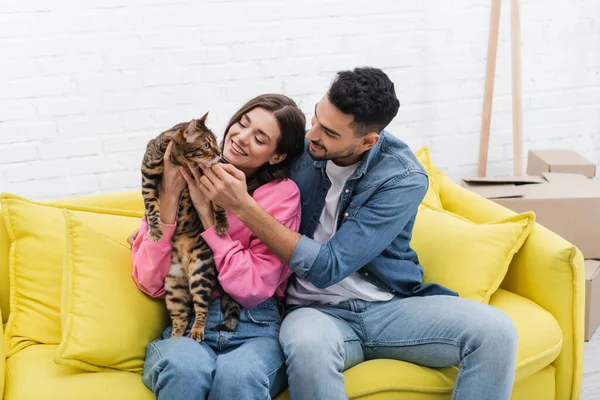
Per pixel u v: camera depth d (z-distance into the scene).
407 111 3.17
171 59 2.89
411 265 2.04
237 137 1.89
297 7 2.95
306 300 2.02
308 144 2.08
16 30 2.72
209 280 1.89
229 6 2.89
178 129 1.81
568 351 2.09
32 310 2.03
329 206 2.02
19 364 1.88
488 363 1.79
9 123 2.80
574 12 3.21
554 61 3.25
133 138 2.93
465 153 3.27
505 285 2.24
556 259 2.06
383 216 1.91
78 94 2.84
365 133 1.87
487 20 3.13
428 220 2.27
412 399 1.86
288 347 1.78
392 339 1.92
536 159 3.07
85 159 2.91
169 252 1.90
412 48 3.10
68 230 1.94
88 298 1.87
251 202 1.83
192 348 1.76
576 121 3.35
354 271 1.95
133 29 2.83
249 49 2.95
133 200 2.32
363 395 1.82
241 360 1.74
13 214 2.09
